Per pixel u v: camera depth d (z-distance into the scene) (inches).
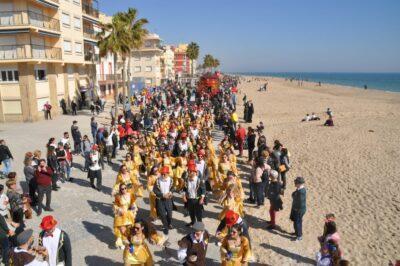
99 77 2020.2
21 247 215.5
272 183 406.6
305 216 457.1
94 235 388.5
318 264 287.6
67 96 1481.3
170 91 1701.5
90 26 1811.0
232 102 1541.6
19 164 665.6
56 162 524.7
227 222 278.2
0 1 1135.0
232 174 387.5
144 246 256.4
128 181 414.6
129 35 1342.3
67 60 1429.6
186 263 250.7
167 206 375.9
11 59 1125.7
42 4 1243.2
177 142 607.5
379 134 984.3
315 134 1012.5
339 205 495.2
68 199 494.0
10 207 333.7
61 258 231.6
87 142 633.6
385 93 3058.6
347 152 790.5
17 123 1174.3
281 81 5762.8
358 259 353.4
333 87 4067.4
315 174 642.8
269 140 956.0
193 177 389.4
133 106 1674.5
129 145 650.8
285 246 376.8
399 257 356.5
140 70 3070.9
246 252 256.5
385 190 548.1
